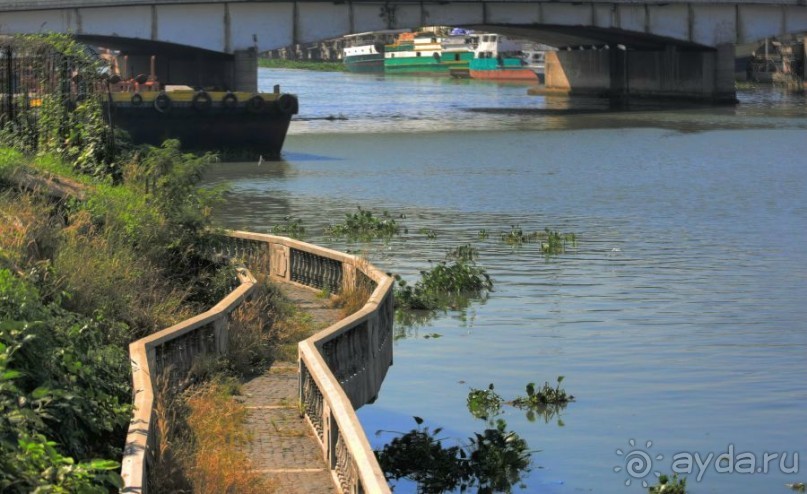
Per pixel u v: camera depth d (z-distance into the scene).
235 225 50.25
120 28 101.50
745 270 39.44
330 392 15.52
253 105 79.50
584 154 83.12
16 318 15.05
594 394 24.08
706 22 136.88
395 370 25.98
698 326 30.62
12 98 37.19
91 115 35.59
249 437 16.84
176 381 19.20
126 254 24.81
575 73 172.62
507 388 24.56
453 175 70.69
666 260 41.56
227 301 22.73
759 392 24.11
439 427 21.70
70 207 26.95
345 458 14.43
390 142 92.62
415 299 33.59
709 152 83.81
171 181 29.55
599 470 19.27
